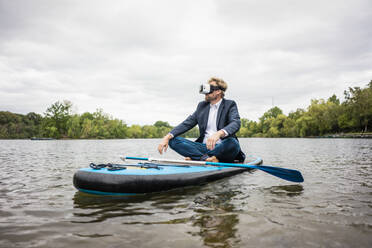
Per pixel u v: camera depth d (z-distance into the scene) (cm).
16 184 305
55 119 7450
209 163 284
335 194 248
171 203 215
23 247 133
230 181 320
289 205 209
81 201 223
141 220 174
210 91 352
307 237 145
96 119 9000
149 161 320
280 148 1366
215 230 155
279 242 138
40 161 604
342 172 400
